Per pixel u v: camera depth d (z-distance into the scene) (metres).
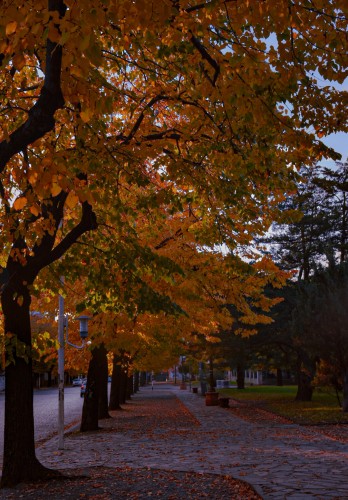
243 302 14.29
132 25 5.73
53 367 59.22
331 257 28.81
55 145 8.27
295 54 6.51
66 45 4.62
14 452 9.62
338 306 24.98
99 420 25.59
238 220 12.05
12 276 9.68
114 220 9.02
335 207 39.16
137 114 10.25
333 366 26.25
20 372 9.78
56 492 8.74
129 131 10.07
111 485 9.23
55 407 39.53
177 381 132.50
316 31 6.33
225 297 14.48
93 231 10.46
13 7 4.44
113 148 8.03
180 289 12.71
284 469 10.62
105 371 25.70
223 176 9.62
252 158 8.50
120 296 10.26
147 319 17.31
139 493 8.58
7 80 7.11
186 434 18.16
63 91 5.95
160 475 10.16
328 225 38.69
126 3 5.14
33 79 9.12
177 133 9.57
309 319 25.75
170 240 13.19
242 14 5.90
